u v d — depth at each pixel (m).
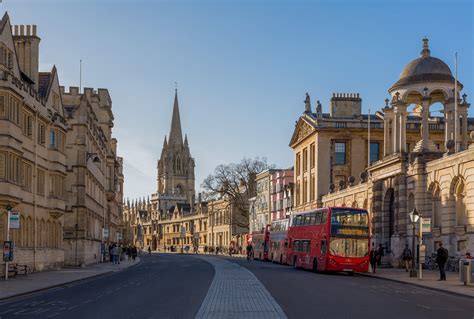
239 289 30.92
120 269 57.00
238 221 152.25
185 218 199.88
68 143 64.88
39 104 49.62
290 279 40.22
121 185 135.38
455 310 21.97
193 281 38.16
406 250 49.31
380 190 61.62
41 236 51.31
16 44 52.41
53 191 54.34
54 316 19.84
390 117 64.12
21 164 44.84
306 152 96.75
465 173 45.72
